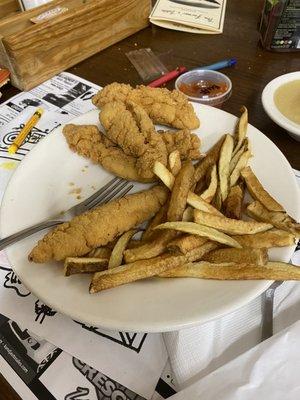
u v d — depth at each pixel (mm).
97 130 331
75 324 233
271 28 443
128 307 205
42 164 310
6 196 279
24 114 402
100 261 227
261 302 234
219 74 406
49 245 229
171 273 221
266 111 333
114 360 218
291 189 269
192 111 333
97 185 309
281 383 180
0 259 271
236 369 187
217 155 290
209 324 223
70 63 457
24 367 216
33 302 244
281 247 225
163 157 291
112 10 457
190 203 244
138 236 264
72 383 208
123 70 453
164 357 219
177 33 510
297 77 367
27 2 496
